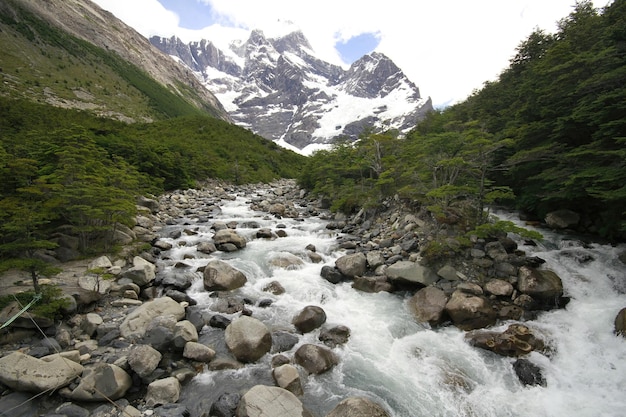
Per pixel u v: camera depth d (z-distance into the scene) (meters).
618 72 14.15
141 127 63.69
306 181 41.03
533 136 19.50
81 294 10.91
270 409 7.07
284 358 9.18
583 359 9.62
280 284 13.81
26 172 14.56
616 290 12.62
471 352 9.99
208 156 53.06
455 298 11.80
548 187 18.16
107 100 96.44
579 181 15.51
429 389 8.58
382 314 11.95
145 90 125.56
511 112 24.34
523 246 16.38
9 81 76.94
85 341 9.23
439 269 13.71
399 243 16.66
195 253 17.20
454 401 8.24
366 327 11.15
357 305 12.56
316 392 8.25
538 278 12.45
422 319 11.52
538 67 21.02
